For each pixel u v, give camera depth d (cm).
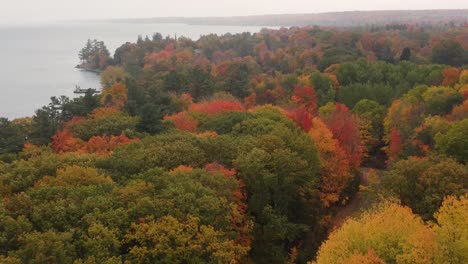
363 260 2364
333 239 2756
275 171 3888
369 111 7206
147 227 2812
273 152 4044
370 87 8894
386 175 4000
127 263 2602
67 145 4938
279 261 3625
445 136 4734
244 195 3778
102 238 2694
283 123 5078
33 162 3794
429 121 5619
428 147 5166
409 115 6438
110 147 4691
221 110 5997
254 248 3634
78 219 2898
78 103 6762
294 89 8450
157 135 4766
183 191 3173
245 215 3594
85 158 3938
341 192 4966
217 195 3344
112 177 3628
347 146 5303
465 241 2525
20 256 2417
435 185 3562
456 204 2888
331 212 4709
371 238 2630
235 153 4175
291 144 4350
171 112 6719
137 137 4991
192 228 2841
